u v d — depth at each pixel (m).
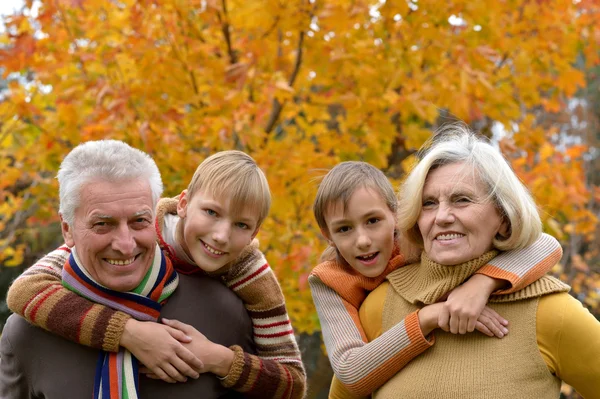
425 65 4.84
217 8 4.41
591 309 8.63
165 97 4.80
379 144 4.72
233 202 2.18
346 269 2.52
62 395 2.13
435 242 2.14
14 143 4.89
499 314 2.08
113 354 2.10
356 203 2.36
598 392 1.98
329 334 2.37
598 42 4.88
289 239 4.48
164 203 2.44
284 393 2.28
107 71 4.54
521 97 5.08
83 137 4.32
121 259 2.07
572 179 4.98
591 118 9.79
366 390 2.20
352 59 4.46
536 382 1.99
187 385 2.17
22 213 6.20
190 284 2.32
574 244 8.13
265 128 4.78
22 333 2.19
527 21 4.84
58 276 2.23
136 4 4.47
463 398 2.00
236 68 4.25
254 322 2.40
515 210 2.10
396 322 2.27
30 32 4.75
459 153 2.17
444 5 4.41
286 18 4.33
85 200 2.04
